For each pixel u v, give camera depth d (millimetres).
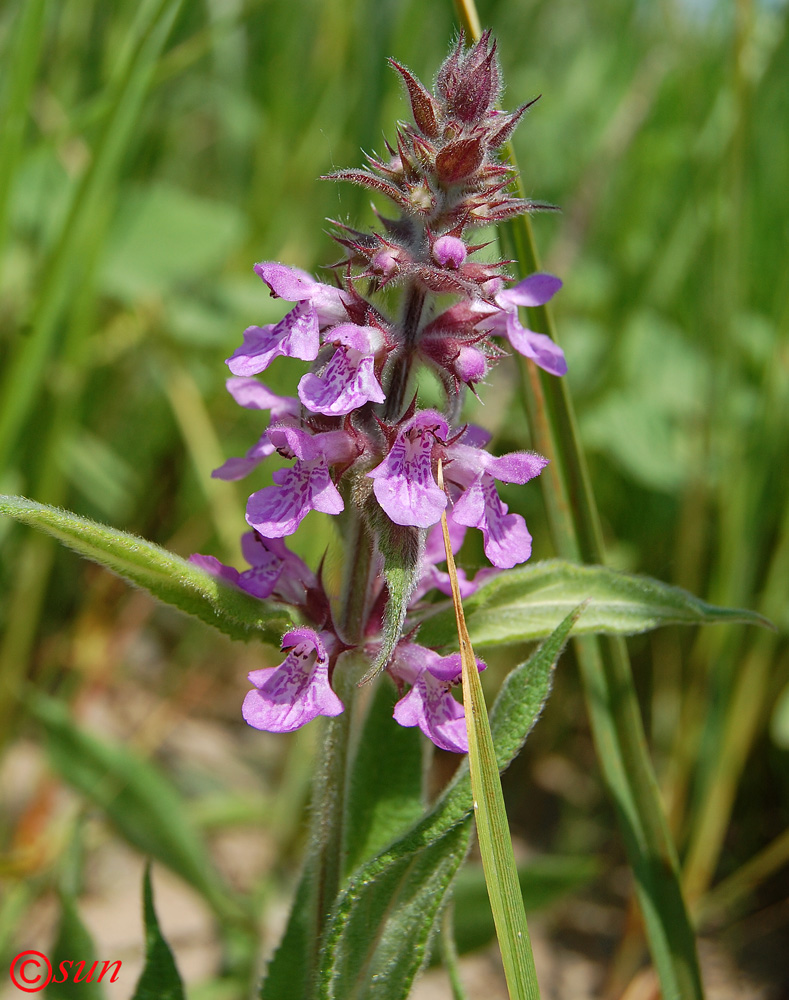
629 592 210
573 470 239
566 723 354
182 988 211
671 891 235
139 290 349
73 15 352
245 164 452
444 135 198
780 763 318
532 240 237
